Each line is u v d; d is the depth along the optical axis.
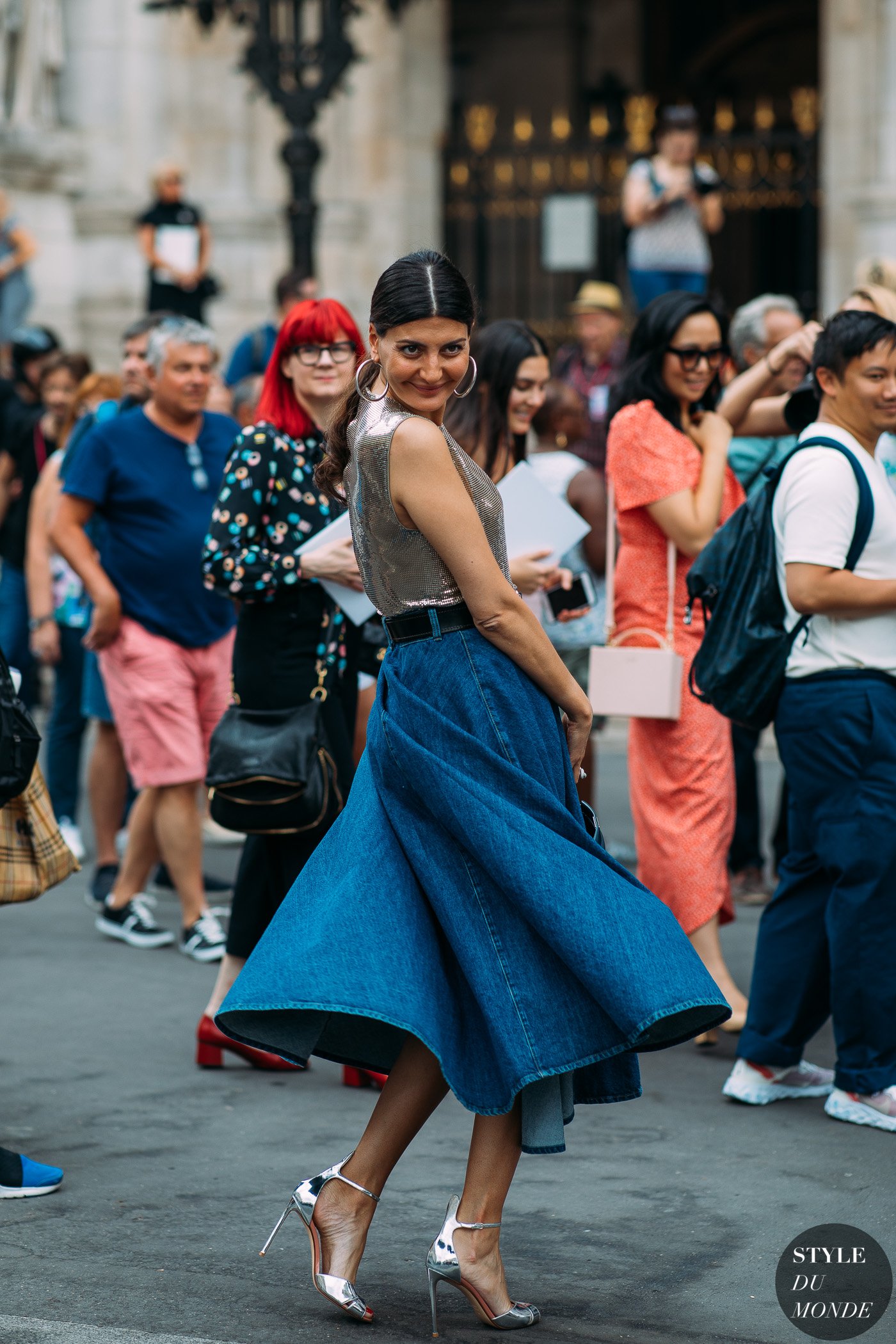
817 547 5.64
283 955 4.03
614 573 6.76
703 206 16.67
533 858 4.03
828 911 5.80
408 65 23.25
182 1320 4.25
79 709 9.92
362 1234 4.25
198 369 7.82
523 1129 4.18
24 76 20.05
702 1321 4.28
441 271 4.07
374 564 4.22
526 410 6.83
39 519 9.68
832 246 21.34
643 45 30.56
